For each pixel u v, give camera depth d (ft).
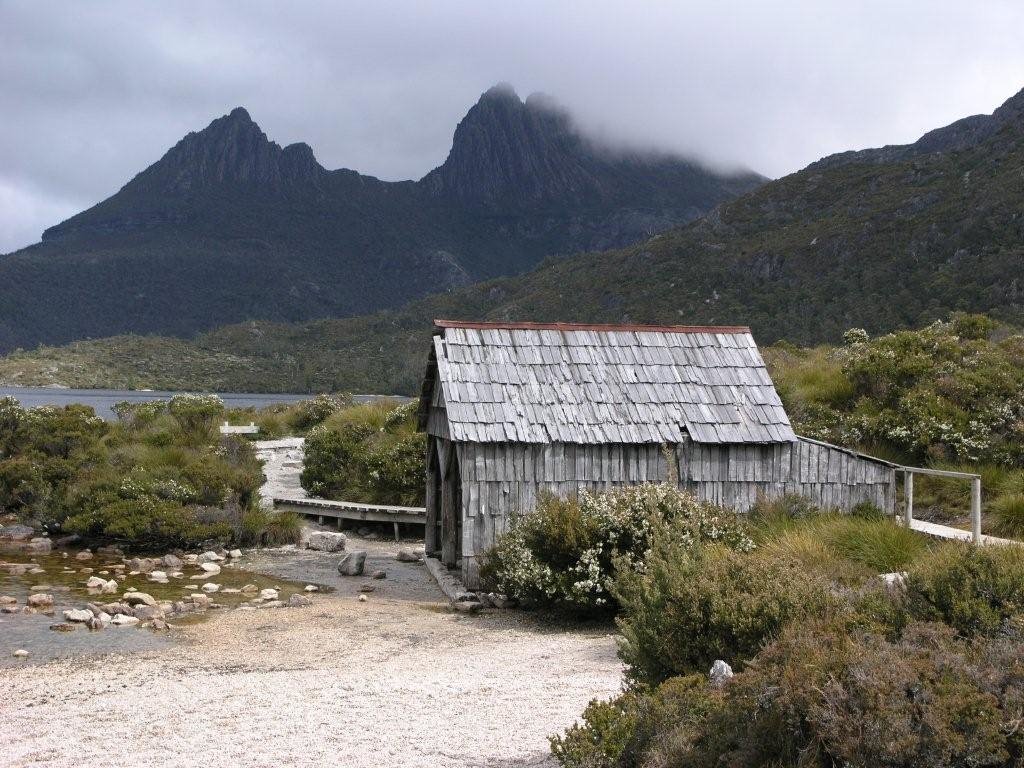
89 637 35.17
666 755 15.98
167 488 62.39
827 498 48.03
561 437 45.55
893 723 13.43
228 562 55.01
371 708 23.91
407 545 62.90
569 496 41.81
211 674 29.35
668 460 44.86
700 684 17.92
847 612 20.85
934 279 311.88
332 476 76.95
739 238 500.74
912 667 14.67
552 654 31.19
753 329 355.15
